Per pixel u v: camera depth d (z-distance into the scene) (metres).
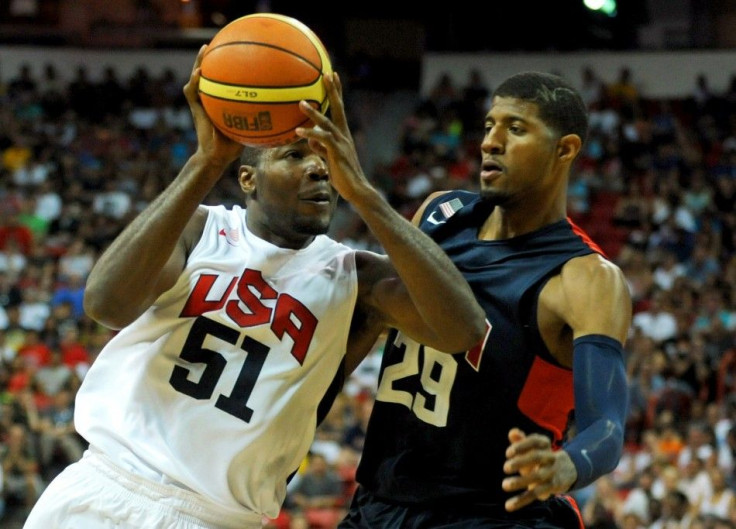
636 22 32.91
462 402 5.16
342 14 35.59
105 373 5.39
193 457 5.15
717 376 18.97
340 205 27.70
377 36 35.59
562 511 5.36
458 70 33.22
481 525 5.14
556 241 5.19
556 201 5.27
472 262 5.34
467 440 5.16
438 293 4.74
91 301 4.79
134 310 4.85
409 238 4.70
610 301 4.84
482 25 33.88
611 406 4.55
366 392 18.23
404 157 29.98
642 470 15.84
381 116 33.06
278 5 35.66
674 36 32.59
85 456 5.43
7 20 35.38
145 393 5.24
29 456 16.16
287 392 5.22
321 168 5.18
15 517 15.77
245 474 5.20
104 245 23.83
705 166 28.69
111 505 5.16
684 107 31.05
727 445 15.65
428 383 5.27
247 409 5.16
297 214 5.20
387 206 4.71
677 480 15.10
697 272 23.62
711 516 13.87
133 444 5.18
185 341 5.20
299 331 5.23
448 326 4.80
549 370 5.11
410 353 5.42
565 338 5.10
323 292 5.32
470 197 5.69
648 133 29.70
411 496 5.24
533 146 5.06
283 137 4.77
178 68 33.59
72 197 26.38
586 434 4.38
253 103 4.63
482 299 5.21
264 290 5.26
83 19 35.25
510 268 5.20
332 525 15.09
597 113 30.52
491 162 5.12
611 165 28.50
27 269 22.66
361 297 5.47
